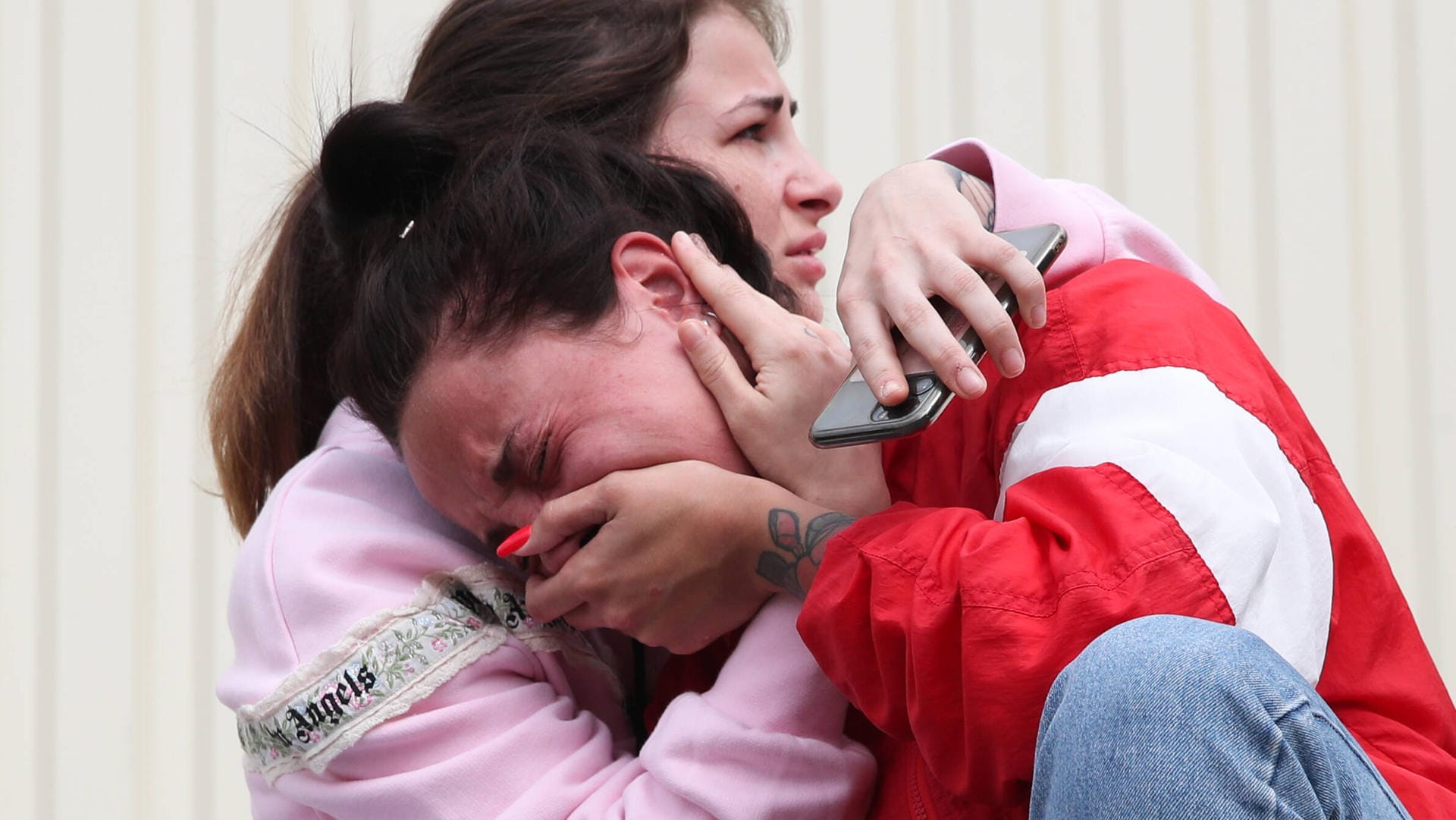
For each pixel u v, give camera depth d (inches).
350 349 121.3
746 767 107.7
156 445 218.8
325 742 114.8
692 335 113.5
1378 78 229.0
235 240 218.8
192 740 217.0
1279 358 225.5
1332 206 227.1
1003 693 91.0
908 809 109.7
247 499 150.7
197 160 221.0
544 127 124.0
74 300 219.9
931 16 227.0
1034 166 226.5
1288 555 98.7
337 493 129.6
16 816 213.3
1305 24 229.5
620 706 131.0
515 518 116.9
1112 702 76.4
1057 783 77.7
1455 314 226.2
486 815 111.9
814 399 113.9
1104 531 93.8
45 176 221.5
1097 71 227.6
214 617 218.2
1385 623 103.7
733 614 114.1
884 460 121.9
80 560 217.0
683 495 110.1
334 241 131.3
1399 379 225.5
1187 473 95.4
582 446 112.3
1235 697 75.4
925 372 100.3
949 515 101.7
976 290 101.2
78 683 215.8
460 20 137.4
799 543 109.3
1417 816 92.4
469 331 112.9
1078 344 108.1
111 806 215.2
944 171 123.8
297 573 120.1
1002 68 227.0
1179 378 103.1
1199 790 73.9
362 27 221.6
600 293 113.5
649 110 136.9
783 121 145.9
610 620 113.9
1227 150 227.6
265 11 221.9
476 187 116.8
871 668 101.2
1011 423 109.3
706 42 140.6
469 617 120.3
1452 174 227.8
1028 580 93.4
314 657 116.3
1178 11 228.2
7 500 217.0
